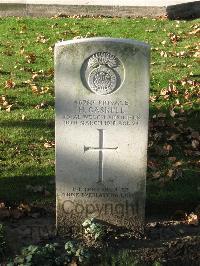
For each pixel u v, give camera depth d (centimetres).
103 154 296
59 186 300
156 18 633
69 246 282
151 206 322
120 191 301
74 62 282
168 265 287
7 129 387
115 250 294
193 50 517
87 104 288
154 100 423
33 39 554
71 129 292
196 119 398
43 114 406
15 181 339
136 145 294
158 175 342
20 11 652
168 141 374
